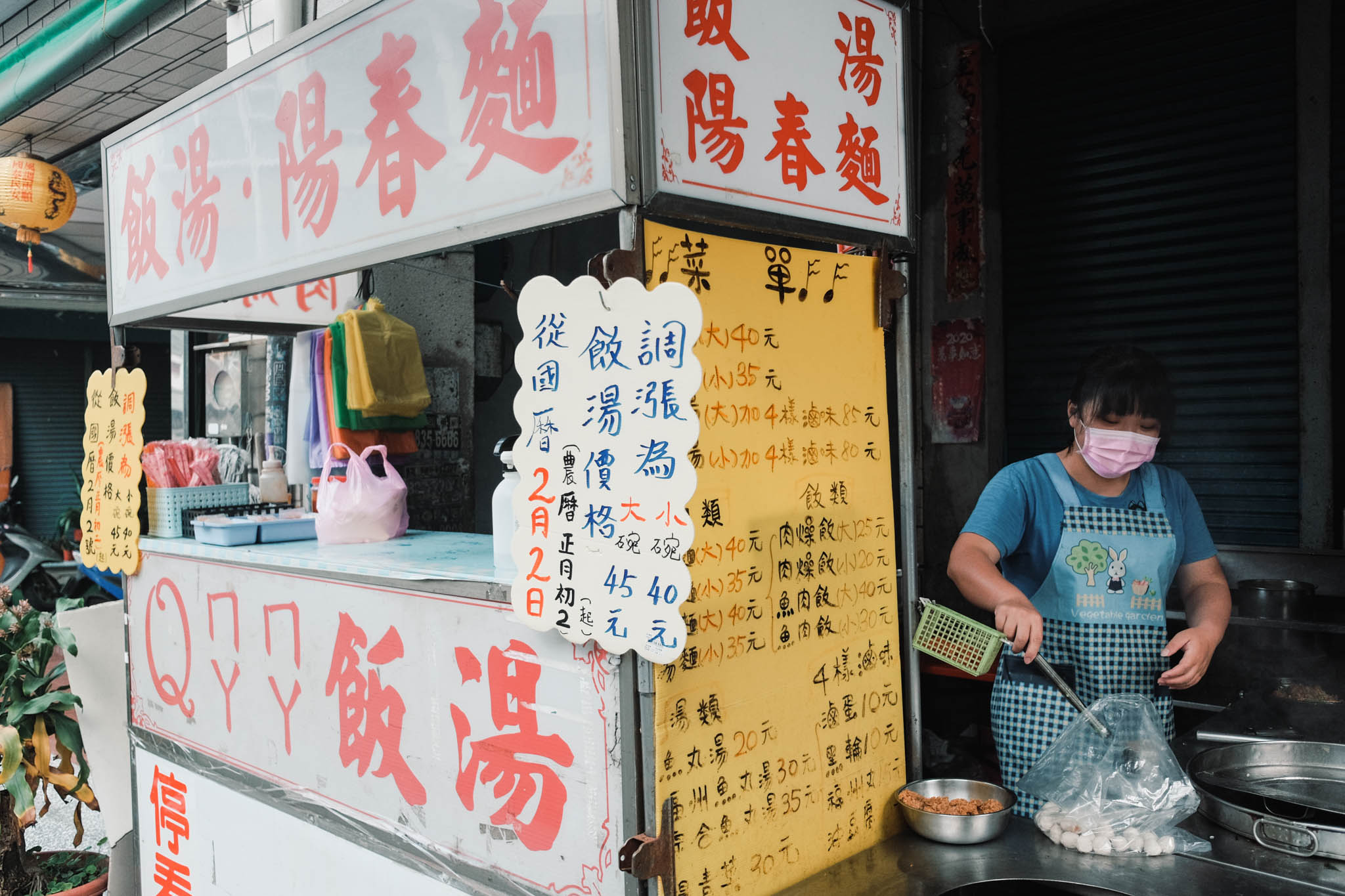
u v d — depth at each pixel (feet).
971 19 13.58
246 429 12.98
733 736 4.99
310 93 6.50
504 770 5.57
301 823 7.16
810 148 5.37
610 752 4.95
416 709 6.15
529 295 5.01
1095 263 13.03
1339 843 4.94
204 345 13.55
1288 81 11.62
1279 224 11.75
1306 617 9.66
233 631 7.75
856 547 5.78
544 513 4.99
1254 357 11.96
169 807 8.67
